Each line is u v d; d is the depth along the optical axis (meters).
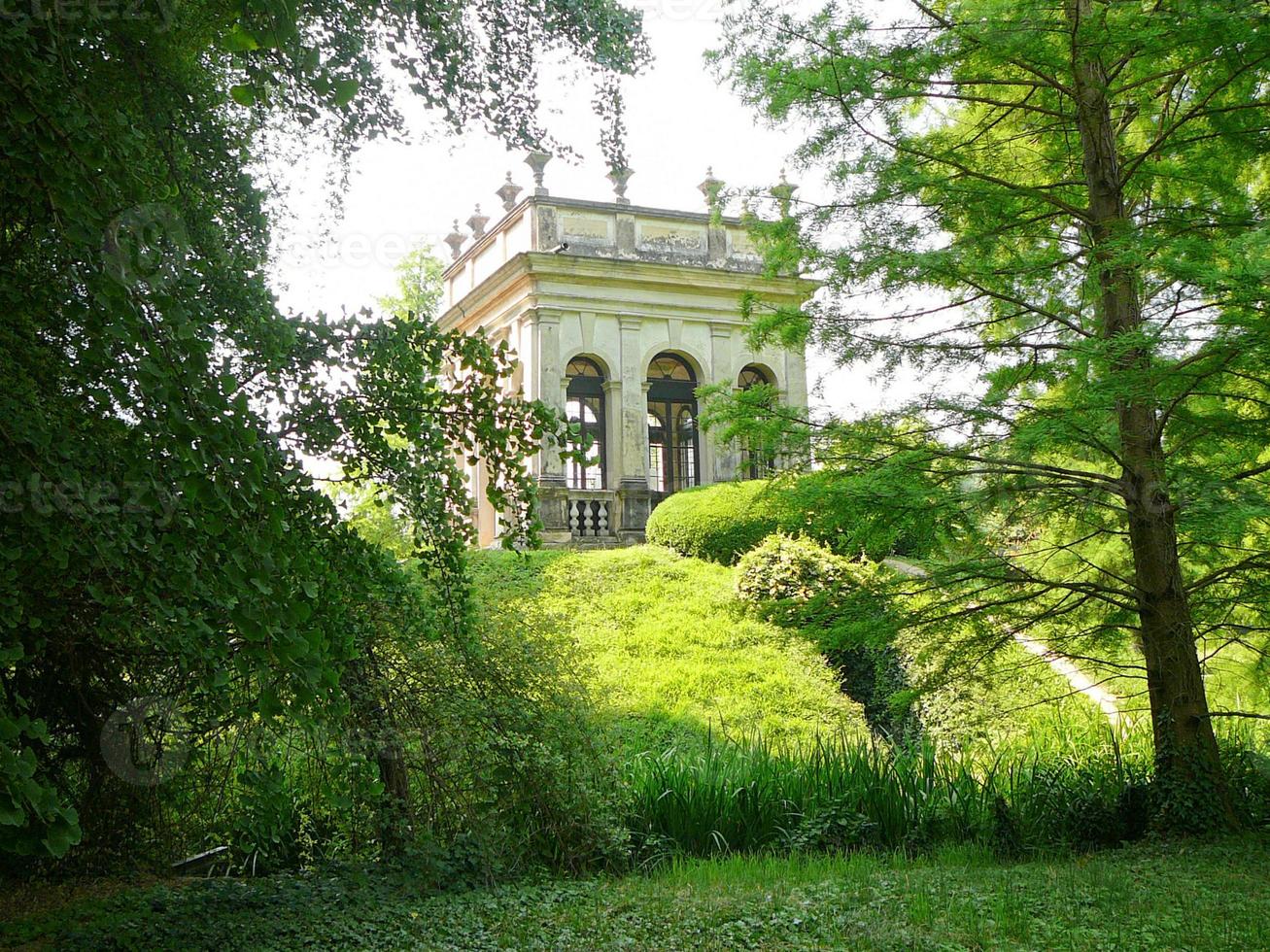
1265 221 7.62
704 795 8.66
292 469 4.68
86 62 4.15
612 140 6.11
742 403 8.87
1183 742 8.25
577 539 20.45
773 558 15.42
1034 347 8.67
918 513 8.33
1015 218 8.77
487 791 7.35
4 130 3.25
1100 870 6.92
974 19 8.02
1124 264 7.47
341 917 5.93
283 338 4.68
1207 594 8.91
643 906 6.27
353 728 6.46
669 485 22.14
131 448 3.52
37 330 4.10
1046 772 9.12
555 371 20.83
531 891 6.75
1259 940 5.19
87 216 3.23
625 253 21.69
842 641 8.83
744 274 22.11
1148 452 8.28
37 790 2.80
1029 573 8.82
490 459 6.12
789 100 8.35
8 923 5.73
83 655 5.55
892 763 9.53
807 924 5.78
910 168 8.47
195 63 4.69
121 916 5.83
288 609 3.53
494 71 5.77
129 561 3.83
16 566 3.89
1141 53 7.70
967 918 5.76
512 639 7.71
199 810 6.86
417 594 6.43
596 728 8.03
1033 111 9.14
